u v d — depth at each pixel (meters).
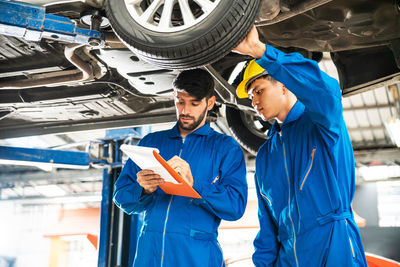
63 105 3.79
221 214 2.04
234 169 2.18
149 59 2.13
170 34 2.03
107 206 4.66
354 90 3.30
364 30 2.72
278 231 2.13
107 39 2.65
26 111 3.96
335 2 2.60
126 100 3.78
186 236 2.02
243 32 1.96
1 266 20.39
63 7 2.60
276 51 1.76
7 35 2.73
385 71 3.13
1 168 15.77
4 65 3.17
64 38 2.59
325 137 1.90
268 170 2.14
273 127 2.22
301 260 1.90
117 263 4.50
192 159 2.17
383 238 12.03
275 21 2.55
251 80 2.13
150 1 2.28
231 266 7.45
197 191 1.97
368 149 10.98
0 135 4.52
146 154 1.65
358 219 12.62
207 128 2.25
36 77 3.30
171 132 2.29
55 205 20.98
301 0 2.43
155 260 2.01
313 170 1.95
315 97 1.76
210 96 2.19
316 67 1.73
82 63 2.99
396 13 2.60
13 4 2.49
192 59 2.04
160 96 3.64
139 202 2.08
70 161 4.55
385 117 10.04
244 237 15.65
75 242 17.59
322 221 1.88
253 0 1.96
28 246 20.98
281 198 2.07
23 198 19.23
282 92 2.10
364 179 13.74
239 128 4.01
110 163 4.67
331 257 1.82
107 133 4.67
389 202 15.16
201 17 1.99
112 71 3.32
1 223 21.19
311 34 2.82
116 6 2.20
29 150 4.38
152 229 2.06
